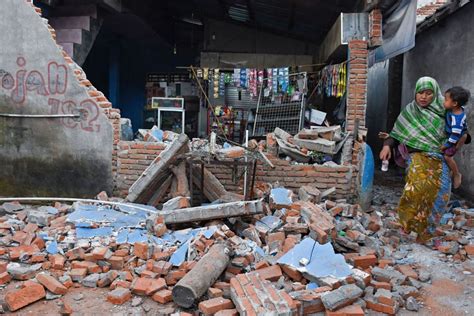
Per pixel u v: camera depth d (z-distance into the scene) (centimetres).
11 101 688
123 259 456
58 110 679
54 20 894
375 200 746
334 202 637
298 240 475
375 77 1426
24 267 448
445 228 588
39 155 693
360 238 498
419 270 468
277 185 660
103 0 888
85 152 682
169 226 526
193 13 1319
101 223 529
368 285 412
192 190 584
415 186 507
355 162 672
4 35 678
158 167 604
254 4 997
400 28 677
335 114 879
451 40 835
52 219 571
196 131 1292
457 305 401
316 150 673
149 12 1186
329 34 898
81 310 385
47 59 672
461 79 786
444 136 504
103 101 683
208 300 376
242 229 520
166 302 396
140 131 741
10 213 607
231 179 678
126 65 1521
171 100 1090
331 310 358
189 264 427
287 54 1248
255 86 932
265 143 724
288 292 388
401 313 385
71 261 465
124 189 682
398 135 527
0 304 390
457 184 529
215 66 1255
